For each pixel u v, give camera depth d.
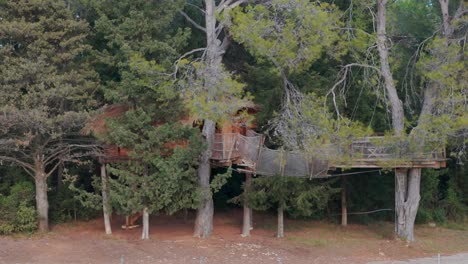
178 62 22.27
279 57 20.03
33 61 23.53
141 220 29.88
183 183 24.38
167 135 24.00
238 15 20.06
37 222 25.33
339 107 27.61
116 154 25.20
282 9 20.05
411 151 22.50
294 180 25.41
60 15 24.42
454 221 34.53
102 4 24.75
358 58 24.83
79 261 20.80
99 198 25.17
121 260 19.86
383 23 25.06
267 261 21.92
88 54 28.03
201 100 19.22
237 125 23.08
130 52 23.27
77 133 24.75
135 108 24.89
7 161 25.33
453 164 35.69
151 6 25.02
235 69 30.64
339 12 23.28
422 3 33.75
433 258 23.47
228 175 24.72
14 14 23.92
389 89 25.36
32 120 22.06
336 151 21.48
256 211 34.09
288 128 21.08
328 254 23.86
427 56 24.95
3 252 21.52
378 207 34.22
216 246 24.09
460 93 20.83
